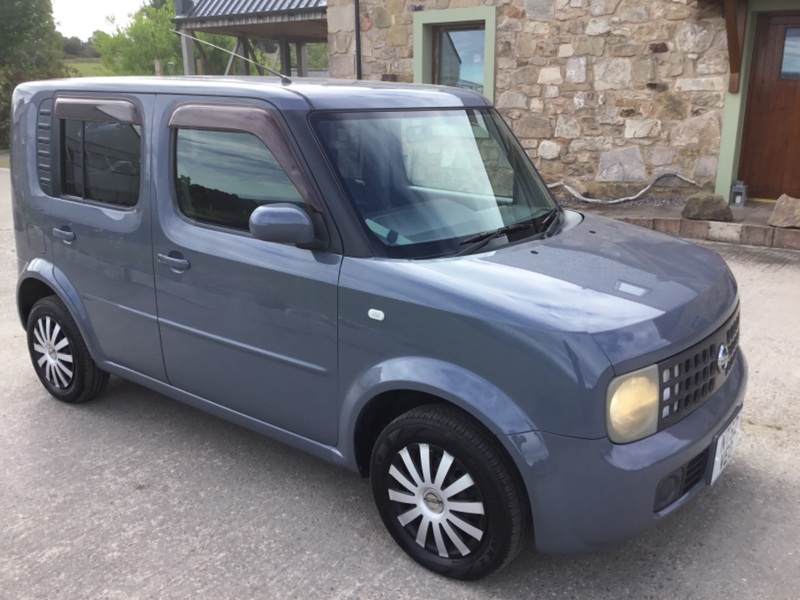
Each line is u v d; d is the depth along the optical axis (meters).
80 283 4.15
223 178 3.34
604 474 2.45
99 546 3.16
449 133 3.48
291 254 3.11
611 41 9.48
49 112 4.21
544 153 10.34
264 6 13.45
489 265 2.88
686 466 2.65
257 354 3.31
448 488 2.79
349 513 3.39
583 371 2.40
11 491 3.60
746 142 9.38
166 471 3.78
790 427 4.02
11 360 5.39
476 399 2.58
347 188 3.01
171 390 3.88
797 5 8.30
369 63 11.49
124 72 38.81
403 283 2.78
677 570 2.92
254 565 3.02
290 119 3.07
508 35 10.18
